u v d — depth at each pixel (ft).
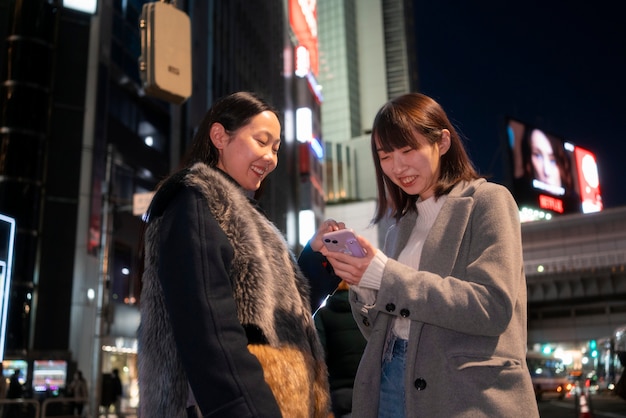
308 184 212.23
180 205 6.07
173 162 97.19
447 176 7.44
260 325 5.86
